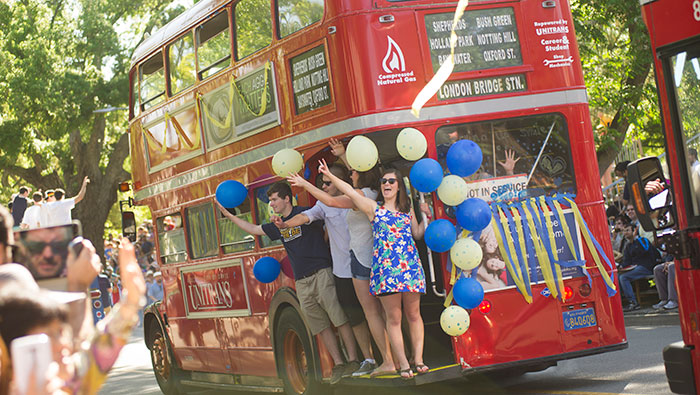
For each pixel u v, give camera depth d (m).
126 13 39.62
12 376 2.76
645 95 19.50
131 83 13.48
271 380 10.47
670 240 5.82
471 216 8.07
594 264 8.64
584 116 8.80
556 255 8.52
